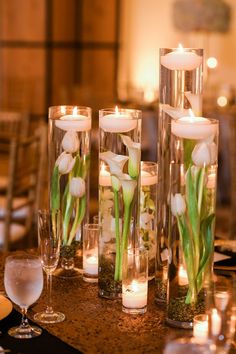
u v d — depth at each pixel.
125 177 1.88
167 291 1.76
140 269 1.82
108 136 1.88
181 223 1.72
